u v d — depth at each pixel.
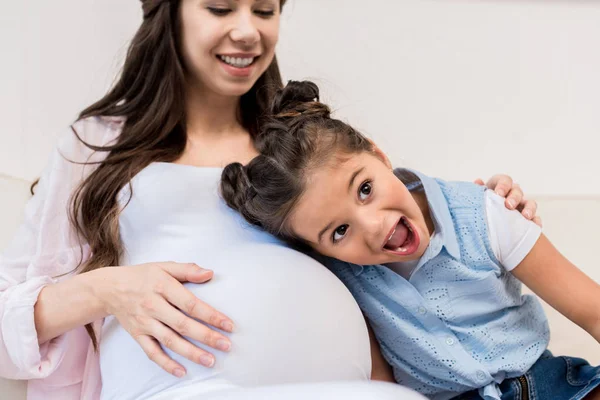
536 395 1.06
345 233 1.02
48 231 1.17
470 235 1.09
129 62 1.23
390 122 1.64
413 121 1.65
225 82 1.16
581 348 1.25
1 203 1.28
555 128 1.66
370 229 0.98
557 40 1.66
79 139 1.22
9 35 1.57
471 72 1.65
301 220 1.03
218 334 0.89
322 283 0.97
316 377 0.91
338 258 1.05
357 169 1.01
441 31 1.64
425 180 1.12
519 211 1.15
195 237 1.09
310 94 1.17
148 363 0.94
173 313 0.91
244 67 1.16
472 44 1.65
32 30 1.57
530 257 1.08
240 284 0.93
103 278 1.00
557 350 1.25
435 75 1.65
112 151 1.19
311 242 1.05
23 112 1.58
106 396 0.99
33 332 1.03
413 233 1.01
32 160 1.57
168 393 0.89
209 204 1.12
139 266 0.99
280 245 1.05
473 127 1.65
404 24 1.64
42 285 1.08
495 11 1.65
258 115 1.28
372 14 1.63
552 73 1.66
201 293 0.94
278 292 0.92
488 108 1.66
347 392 0.72
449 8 1.64
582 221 1.39
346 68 1.64
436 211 1.08
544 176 1.64
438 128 1.65
